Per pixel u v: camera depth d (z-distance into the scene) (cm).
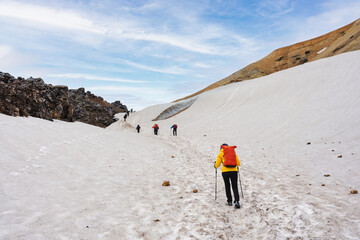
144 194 674
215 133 2620
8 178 599
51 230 391
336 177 764
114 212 518
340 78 2383
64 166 827
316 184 712
